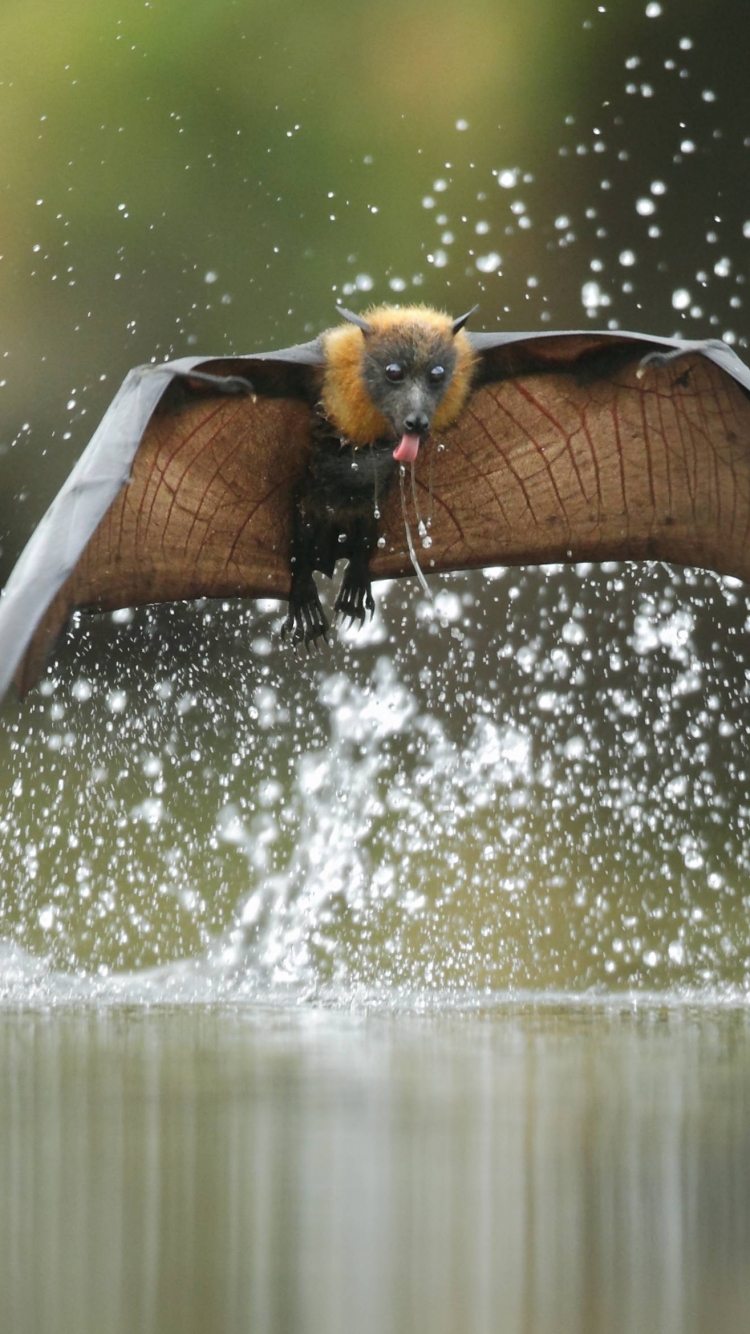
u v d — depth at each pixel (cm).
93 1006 1427
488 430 1323
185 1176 536
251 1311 376
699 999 1658
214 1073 812
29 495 3691
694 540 1316
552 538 1343
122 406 1027
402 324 1298
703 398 1250
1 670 823
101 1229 461
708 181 3838
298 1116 669
